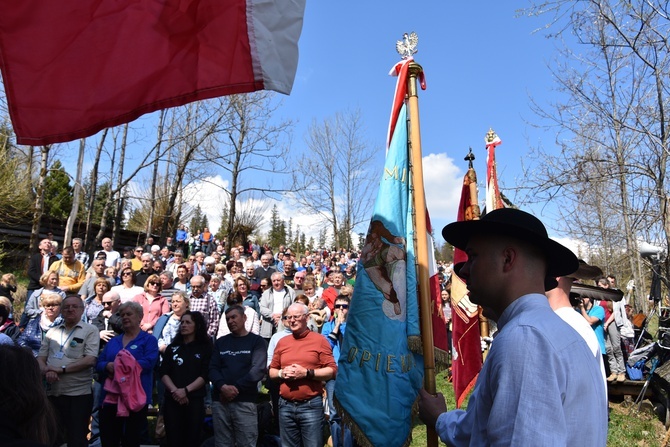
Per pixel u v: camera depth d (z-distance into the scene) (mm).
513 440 1457
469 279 1953
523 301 1769
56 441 1975
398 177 3457
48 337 5320
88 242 17547
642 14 7371
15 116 2609
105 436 5375
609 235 11836
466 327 4605
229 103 18047
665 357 8117
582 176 8875
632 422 7863
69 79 2678
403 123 3527
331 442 6516
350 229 28844
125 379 5301
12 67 2619
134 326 5652
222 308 8664
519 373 1527
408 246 3367
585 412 1551
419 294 3152
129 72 2738
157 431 6031
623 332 9727
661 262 7961
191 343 5645
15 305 11820
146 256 9234
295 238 46594
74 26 2703
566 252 1849
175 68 2783
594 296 5055
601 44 7824
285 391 5281
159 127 17688
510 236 1859
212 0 2840
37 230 13227
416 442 6543
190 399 5480
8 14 2625
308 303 7605
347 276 15484
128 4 2775
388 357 3162
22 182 14422
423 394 2588
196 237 21141
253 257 15094
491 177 6020
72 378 5223
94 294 8227
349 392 3166
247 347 5527
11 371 1600
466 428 1823
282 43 2855
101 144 16828
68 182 27312
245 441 5328
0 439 1475
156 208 24438
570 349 1591
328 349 5402
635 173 8195
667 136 7664
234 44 2828
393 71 3613
